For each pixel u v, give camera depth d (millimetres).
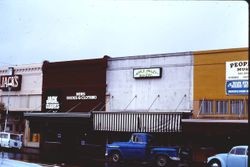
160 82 30453
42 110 37094
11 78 39844
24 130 39219
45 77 37406
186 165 24984
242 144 25969
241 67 27016
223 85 27656
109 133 31797
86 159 28719
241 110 26656
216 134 25938
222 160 20297
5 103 40500
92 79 34031
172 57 30094
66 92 35625
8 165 14117
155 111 29906
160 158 24312
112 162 26375
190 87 29062
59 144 35031
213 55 28281
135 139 25750
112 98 32688
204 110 28156
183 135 28172
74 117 32719
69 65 35625
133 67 31922
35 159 26594
